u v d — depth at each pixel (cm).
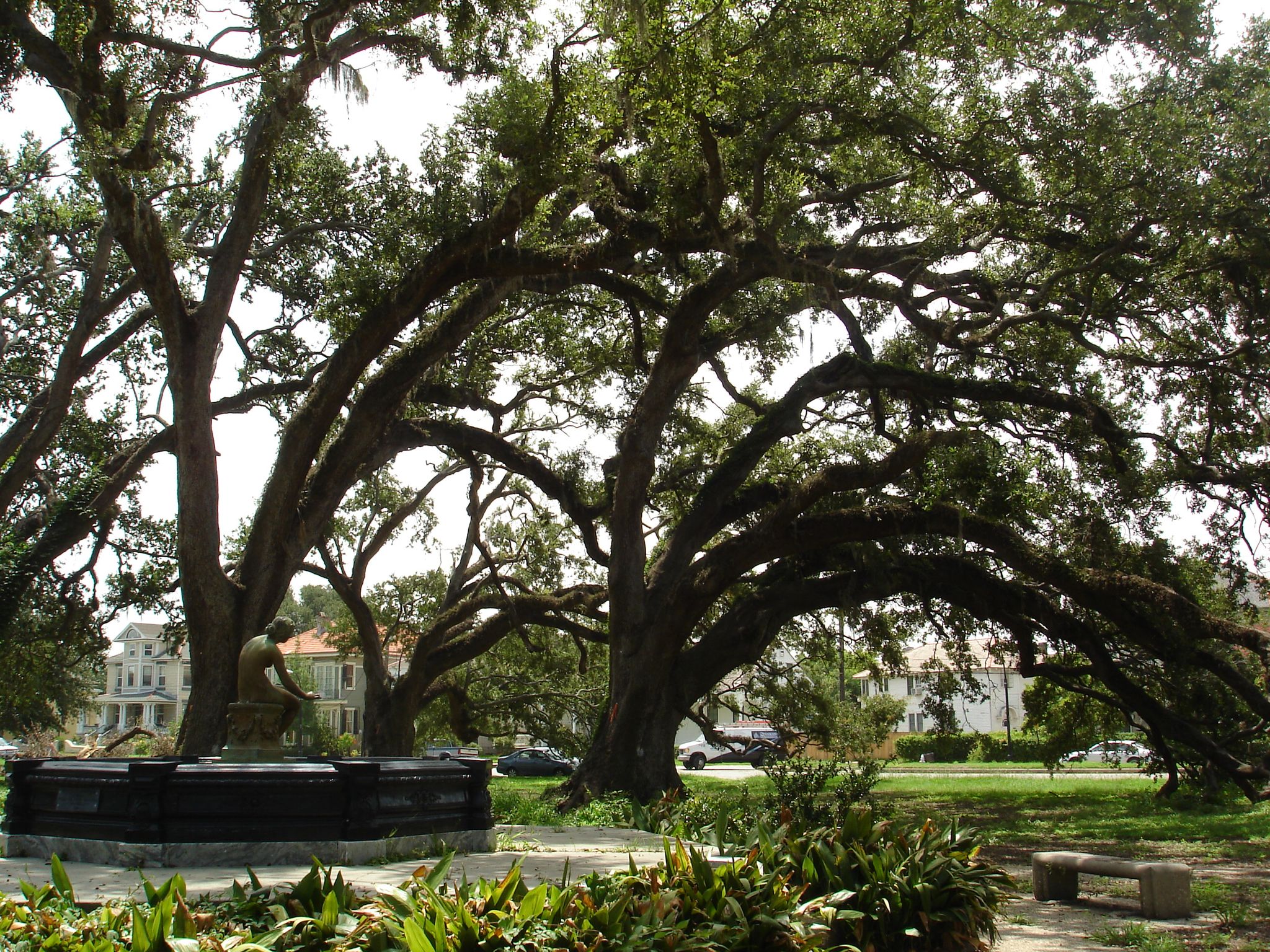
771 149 1439
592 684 3716
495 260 1761
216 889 647
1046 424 2153
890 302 2025
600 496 2939
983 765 4634
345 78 1744
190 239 2417
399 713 2836
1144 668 2269
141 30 1747
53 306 2616
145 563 2853
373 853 828
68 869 752
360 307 1856
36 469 2661
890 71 1505
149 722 7362
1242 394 1961
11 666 2772
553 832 1168
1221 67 1520
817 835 721
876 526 2019
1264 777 1873
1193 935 948
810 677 3378
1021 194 1598
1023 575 2211
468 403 2461
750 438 2189
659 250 1769
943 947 692
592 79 1397
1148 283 1838
